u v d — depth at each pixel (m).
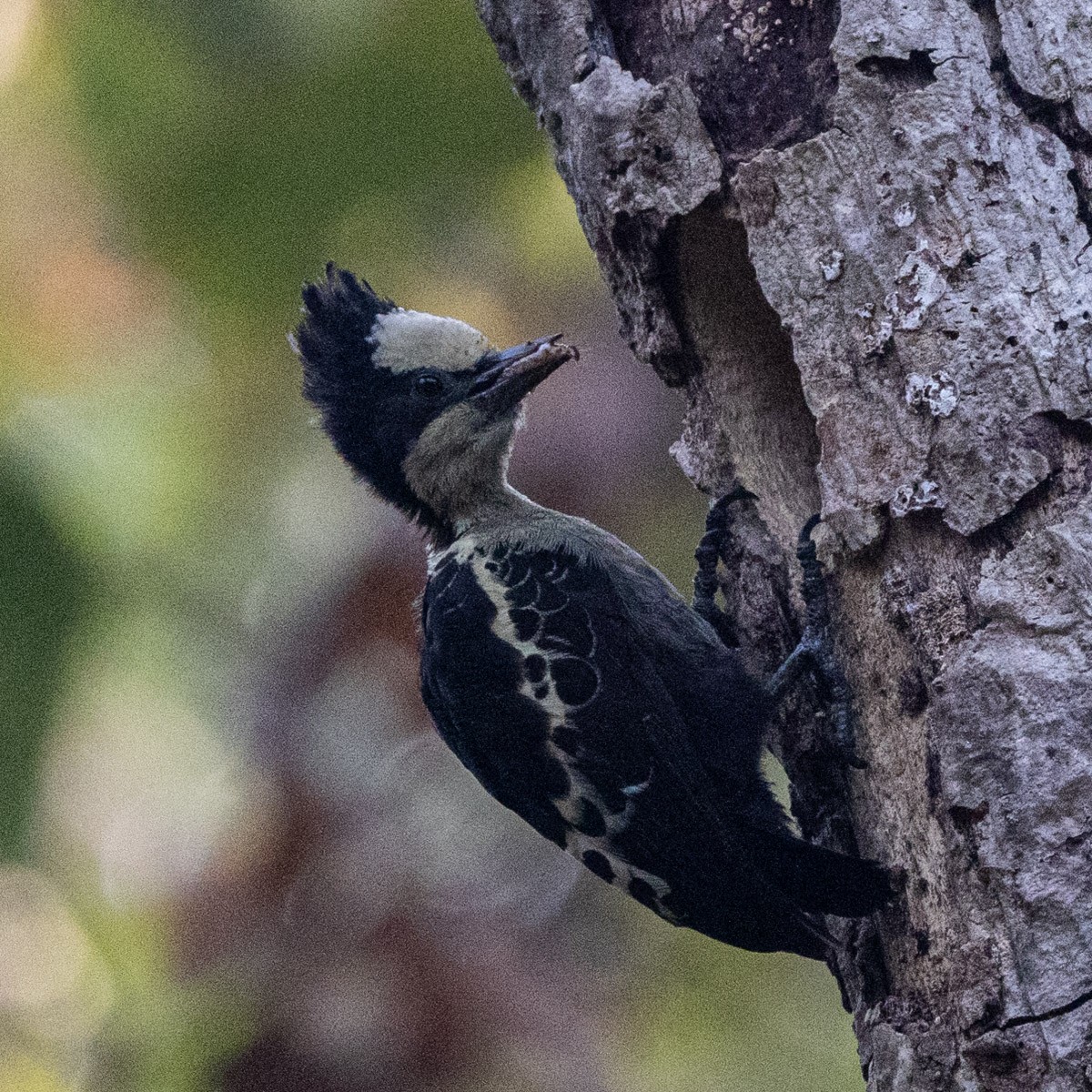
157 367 13.20
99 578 12.22
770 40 8.48
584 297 15.17
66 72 12.00
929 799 7.78
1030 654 7.27
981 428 7.64
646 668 9.35
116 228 12.64
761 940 8.95
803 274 8.17
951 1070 7.37
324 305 11.20
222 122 11.82
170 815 15.48
